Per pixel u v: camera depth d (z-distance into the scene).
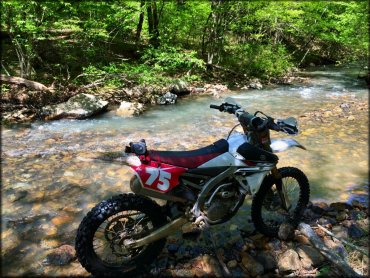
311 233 3.23
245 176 2.87
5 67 9.38
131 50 12.48
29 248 3.04
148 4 11.09
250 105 9.02
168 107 8.52
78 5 9.44
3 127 6.52
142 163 2.49
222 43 13.64
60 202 3.85
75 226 3.41
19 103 7.51
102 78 9.12
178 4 12.54
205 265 2.83
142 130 6.62
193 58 10.68
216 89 10.77
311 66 18.59
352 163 5.14
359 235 3.37
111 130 6.58
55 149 5.48
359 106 8.95
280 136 6.39
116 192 4.10
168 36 12.74
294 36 21.56
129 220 2.75
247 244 3.12
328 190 4.32
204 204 2.76
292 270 2.84
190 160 2.64
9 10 7.71
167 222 2.76
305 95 10.48
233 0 12.55
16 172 4.57
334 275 2.80
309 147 5.79
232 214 2.94
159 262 2.87
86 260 2.50
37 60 9.96
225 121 7.36
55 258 2.88
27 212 3.62
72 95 8.09
